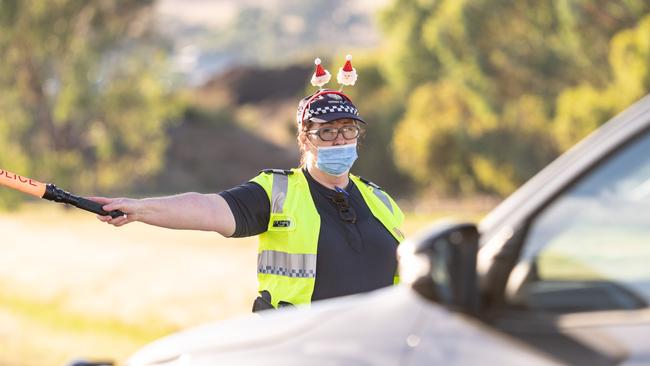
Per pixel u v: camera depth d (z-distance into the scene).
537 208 4.89
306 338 5.60
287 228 10.50
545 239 4.83
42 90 150.38
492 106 127.06
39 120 150.88
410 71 153.88
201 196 10.21
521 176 129.62
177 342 6.50
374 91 195.75
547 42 121.12
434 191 155.75
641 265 4.58
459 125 137.38
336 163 10.61
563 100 109.25
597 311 4.63
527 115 127.31
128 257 62.91
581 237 4.71
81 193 153.75
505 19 121.62
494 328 4.85
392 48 159.25
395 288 5.54
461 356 4.82
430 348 4.93
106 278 55.00
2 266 64.81
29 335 39.25
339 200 10.71
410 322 5.13
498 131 129.88
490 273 4.95
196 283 50.00
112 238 81.31
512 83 125.25
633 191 4.61
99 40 148.75
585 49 114.31
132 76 153.50
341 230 10.62
